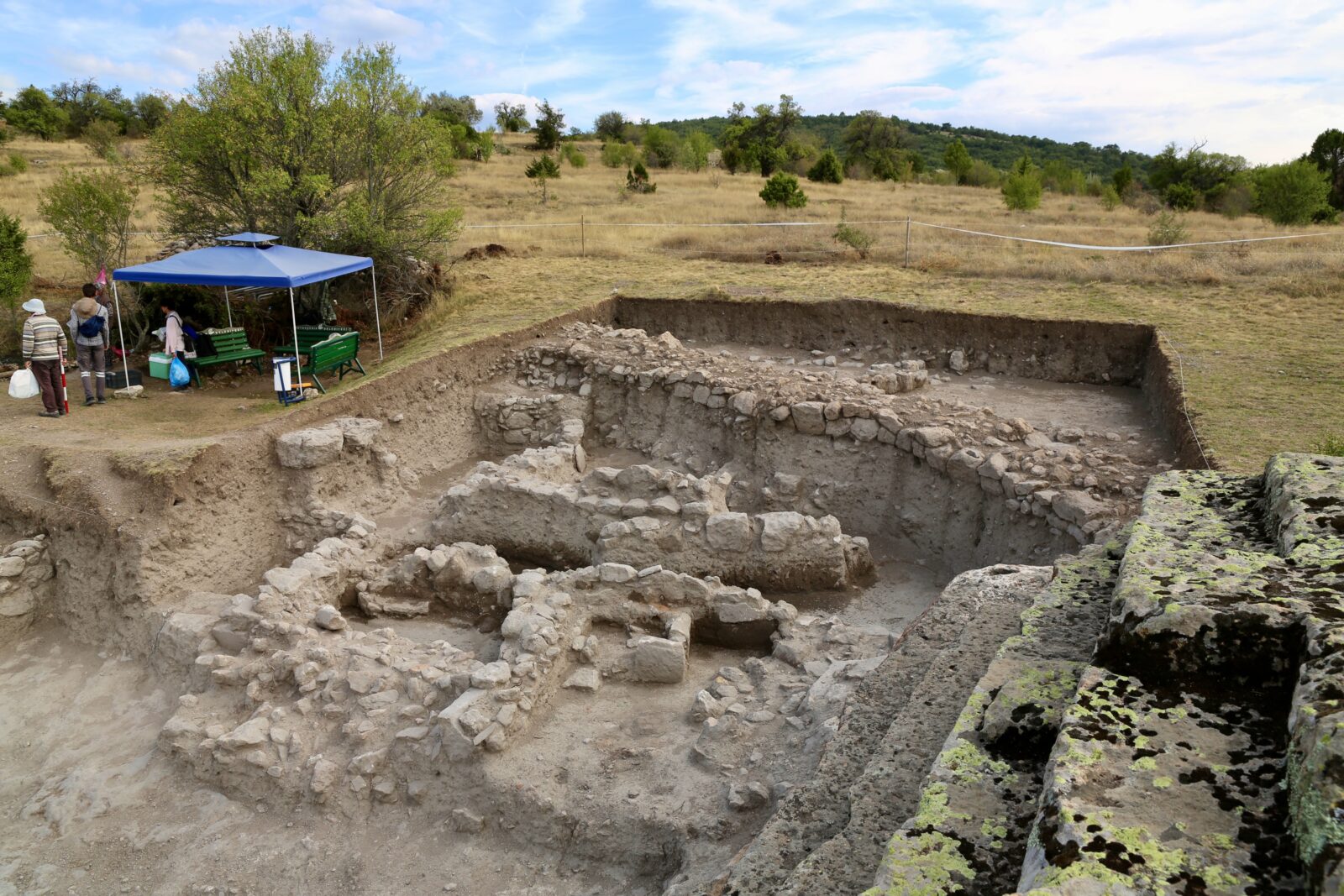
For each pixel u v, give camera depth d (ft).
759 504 38.01
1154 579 9.10
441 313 54.13
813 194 120.67
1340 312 47.75
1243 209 100.58
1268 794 6.81
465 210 99.30
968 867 7.63
